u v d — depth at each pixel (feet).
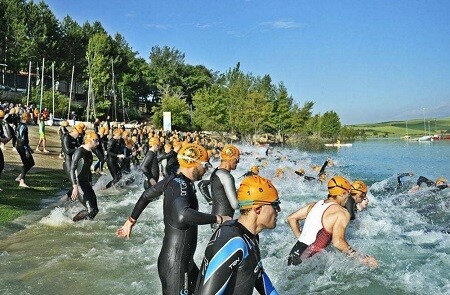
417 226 32.48
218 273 9.84
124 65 301.63
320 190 54.29
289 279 19.58
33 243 26.61
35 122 137.59
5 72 248.11
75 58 277.85
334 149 220.84
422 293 18.86
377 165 109.50
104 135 63.82
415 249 25.67
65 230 29.94
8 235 28.19
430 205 39.88
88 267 22.52
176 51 403.34
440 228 31.73
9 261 23.11
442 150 192.03
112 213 37.19
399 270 21.62
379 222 31.78
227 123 276.41
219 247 10.07
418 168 99.91
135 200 44.09
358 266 20.04
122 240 28.02
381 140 408.46
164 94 316.60
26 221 31.65
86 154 30.96
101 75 259.19
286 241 27.71
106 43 282.56
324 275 19.62
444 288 19.49
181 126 262.26
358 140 410.11
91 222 32.60
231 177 22.43
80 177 30.76
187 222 14.03
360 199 26.43
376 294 18.52
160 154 51.31
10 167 55.21
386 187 57.98
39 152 77.97
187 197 14.62
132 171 60.75
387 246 26.13
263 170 75.46
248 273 10.23
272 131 309.42
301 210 21.29
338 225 19.24
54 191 43.80
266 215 10.59
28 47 240.53
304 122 328.90
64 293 19.07
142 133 97.09
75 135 39.73
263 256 24.02
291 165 88.17
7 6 245.86
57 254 24.54
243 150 140.36
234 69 361.71
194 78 368.27
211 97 271.69
